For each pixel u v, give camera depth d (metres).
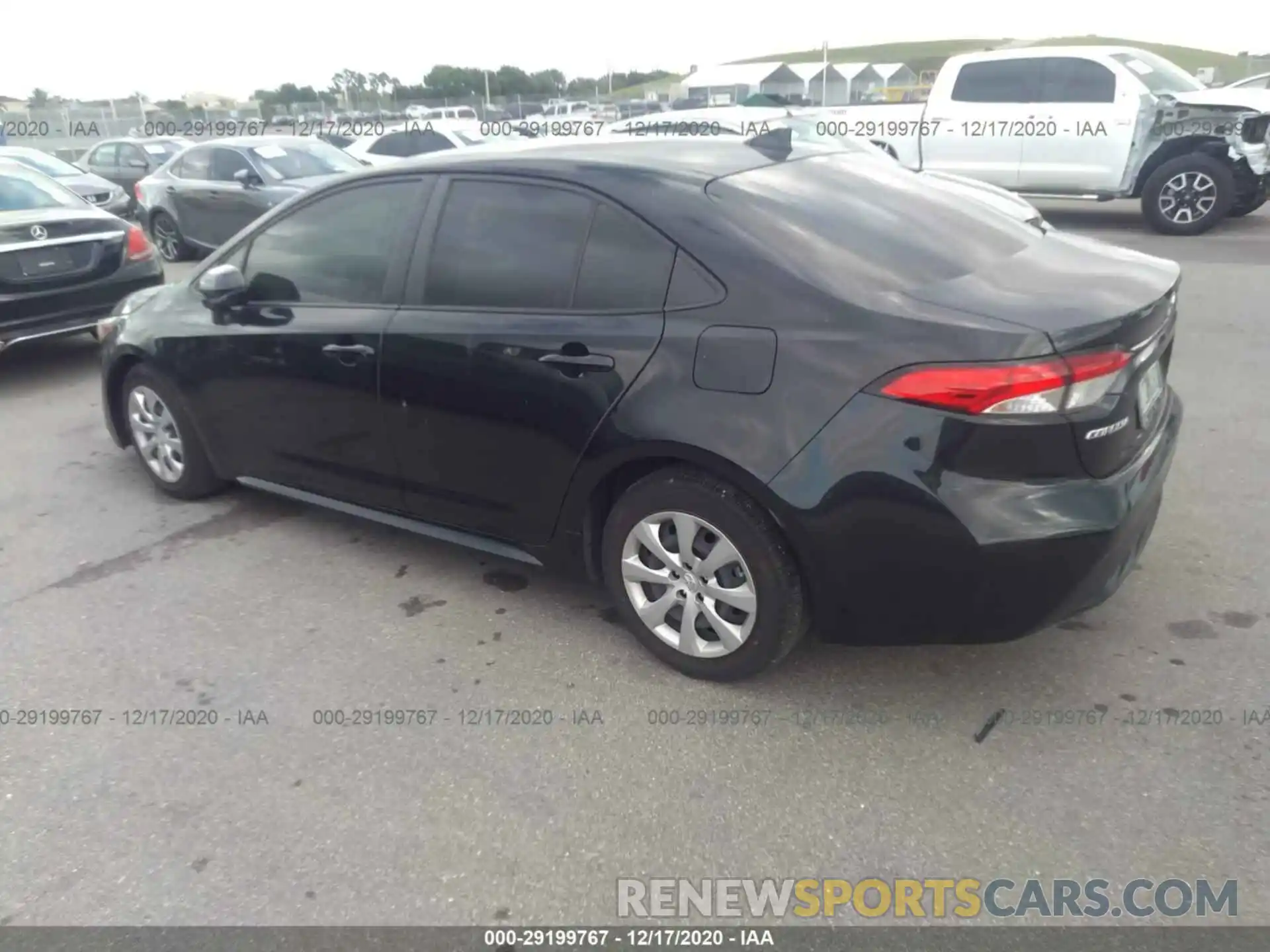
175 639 3.70
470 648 3.56
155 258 7.61
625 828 2.69
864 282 2.90
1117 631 3.46
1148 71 11.39
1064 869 2.50
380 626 3.73
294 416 4.14
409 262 3.71
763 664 3.13
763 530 2.96
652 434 3.04
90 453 5.72
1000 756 2.89
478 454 3.55
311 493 4.32
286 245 4.14
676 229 3.12
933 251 3.13
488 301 3.49
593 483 3.27
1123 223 12.19
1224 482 4.60
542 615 3.76
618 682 3.32
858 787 2.80
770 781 2.84
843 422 2.77
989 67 11.96
